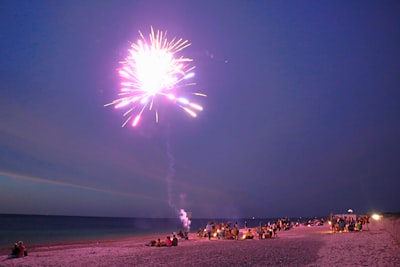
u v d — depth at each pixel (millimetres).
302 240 28344
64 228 85375
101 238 48406
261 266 15445
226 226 39125
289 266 15148
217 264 16406
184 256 19797
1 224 98125
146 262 17859
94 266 17016
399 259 15562
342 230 38562
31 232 65500
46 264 17906
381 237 25797
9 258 20734
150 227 97500
